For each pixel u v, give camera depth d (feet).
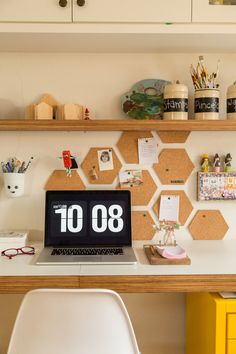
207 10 4.67
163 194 5.70
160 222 5.69
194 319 5.20
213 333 4.24
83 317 3.39
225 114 5.69
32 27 4.61
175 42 5.11
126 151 5.65
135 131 5.64
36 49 5.41
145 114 5.48
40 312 3.40
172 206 5.71
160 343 5.90
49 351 3.52
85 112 5.38
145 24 4.67
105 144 5.65
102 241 5.28
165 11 4.66
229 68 5.67
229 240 5.74
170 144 5.68
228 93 5.23
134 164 5.67
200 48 5.42
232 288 4.09
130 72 5.61
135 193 5.68
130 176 5.66
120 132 5.65
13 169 5.44
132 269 4.27
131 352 3.53
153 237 5.72
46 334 3.47
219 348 4.16
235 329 4.15
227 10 4.69
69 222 5.31
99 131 5.62
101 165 5.65
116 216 5.35
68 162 5.49
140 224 5.70
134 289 4.05
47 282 4.02
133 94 5.50
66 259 4.54
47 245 5.22
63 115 5.23
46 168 5.62
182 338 5.88
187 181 5.72
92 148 5.63
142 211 5.69
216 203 5.76
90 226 5.31
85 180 5.65
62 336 3.47
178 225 5.44
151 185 5.68
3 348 5.77
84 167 5.64
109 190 5.43
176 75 5.65
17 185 5.40
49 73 5.56
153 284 4.05
